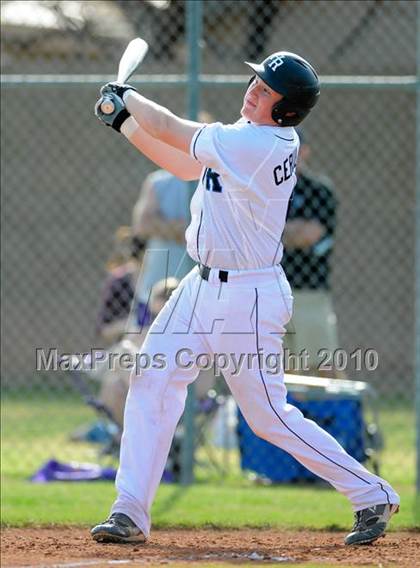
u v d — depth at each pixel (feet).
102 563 52.39
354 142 156.25
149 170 156.25
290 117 56.03
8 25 132.16
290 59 55.83
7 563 52.54
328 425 89.86
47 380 152.66
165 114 56.08
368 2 114.42
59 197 155.33
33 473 96.99
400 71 144.46
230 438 101.55
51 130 153.79
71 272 156.56
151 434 57.11
